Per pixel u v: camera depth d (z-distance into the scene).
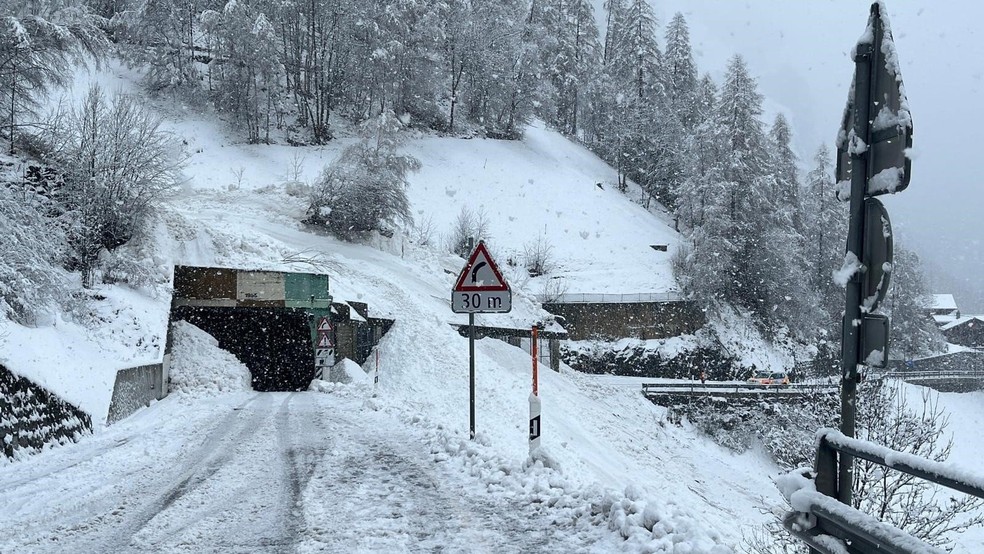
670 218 79.50
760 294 56.34
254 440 11.95
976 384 59.09
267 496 7.72
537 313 47.50
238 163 63.12
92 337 17.78
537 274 59.38
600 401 37.22
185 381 21.94
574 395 34.94
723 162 56.06
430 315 34.12
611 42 116.50
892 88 3.52
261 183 59.38
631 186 86.50
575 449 23.70
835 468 3.61
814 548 3.41
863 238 3.66
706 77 85.69
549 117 96.56
